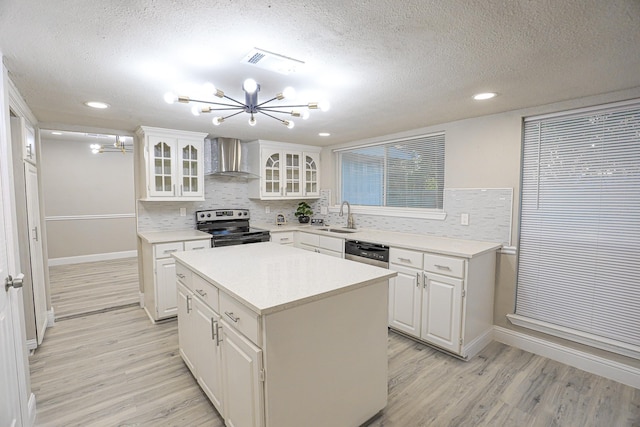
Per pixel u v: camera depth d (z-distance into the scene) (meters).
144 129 3.33
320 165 4.94
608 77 1.96
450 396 2.11
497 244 2.83
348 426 1.73
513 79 2.01
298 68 1.84
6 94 1.77
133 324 3.24
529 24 1.37
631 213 2.22
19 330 1.72
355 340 1.73
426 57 1.70
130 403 2.03
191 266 2.09
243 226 4.50
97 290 4.34
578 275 2.46
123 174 6.30
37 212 2.99
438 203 3.45
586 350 2.42
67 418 1.89
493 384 2.24
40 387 2.18
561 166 2.52
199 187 3.73
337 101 2.48
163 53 1.65
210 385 1.92
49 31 1.42
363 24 1.37
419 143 3.62
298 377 1.49
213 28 1.41
